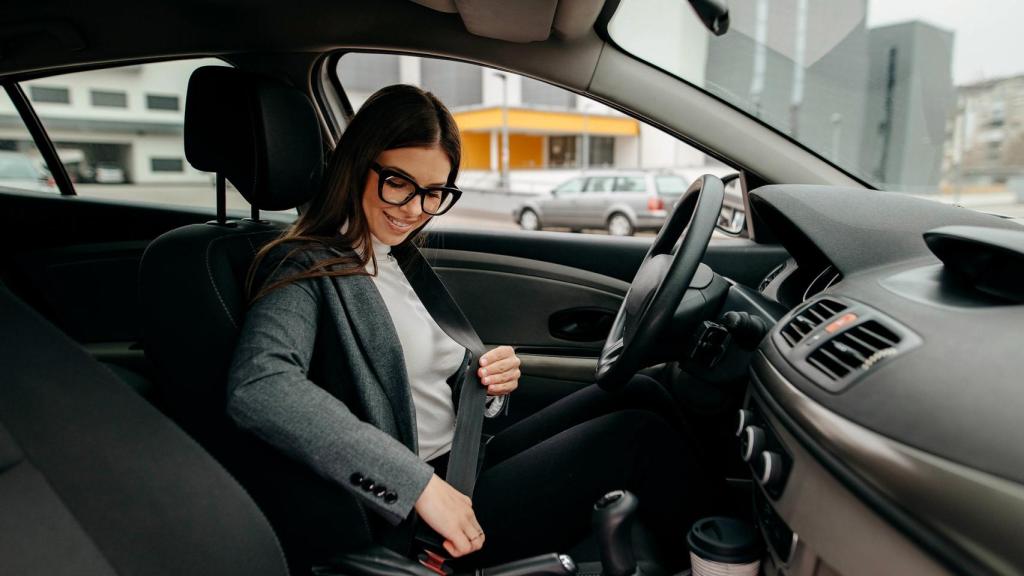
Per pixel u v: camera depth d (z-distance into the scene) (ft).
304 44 6.19
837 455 2.35
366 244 3.43
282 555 2.31
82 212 7.30
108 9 5.87
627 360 3.58
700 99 5.64
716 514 4.18
